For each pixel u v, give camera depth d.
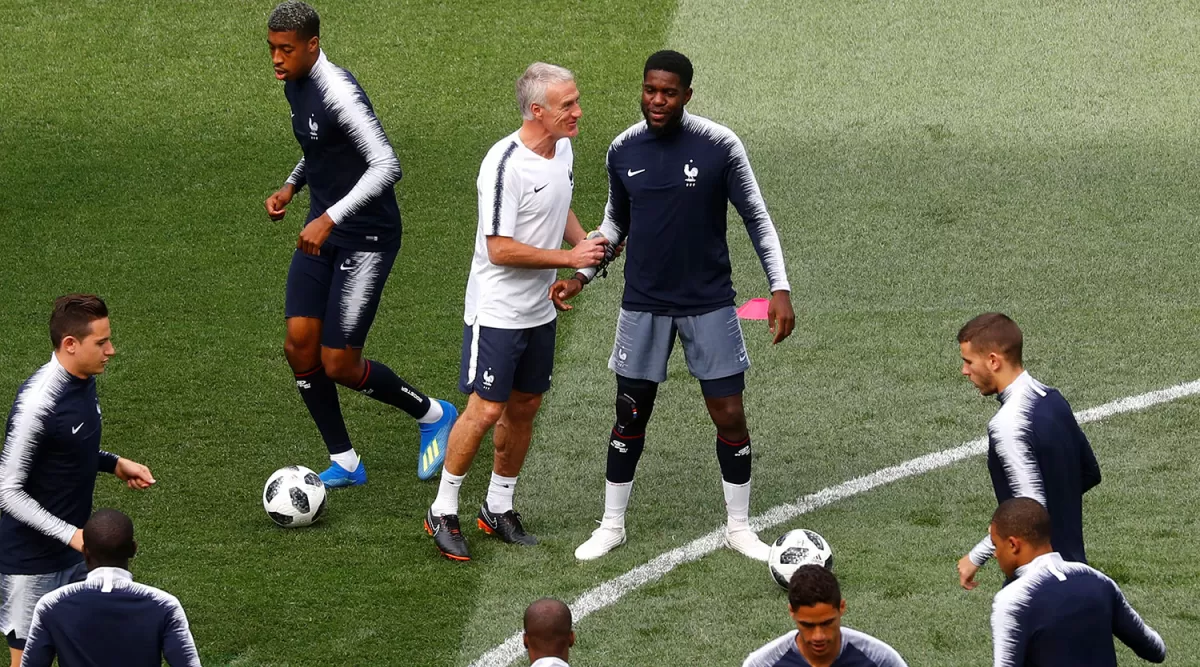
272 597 21.78
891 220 36.34
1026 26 46.12
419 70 44.34
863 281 33.50
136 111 42.41
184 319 32.03
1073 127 40.59
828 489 24.97
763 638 20.45
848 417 27.53
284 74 23.08
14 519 17.80
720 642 20.39
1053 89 42.56
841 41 45.59
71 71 44.50
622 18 47.09
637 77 43.75
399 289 33.41
